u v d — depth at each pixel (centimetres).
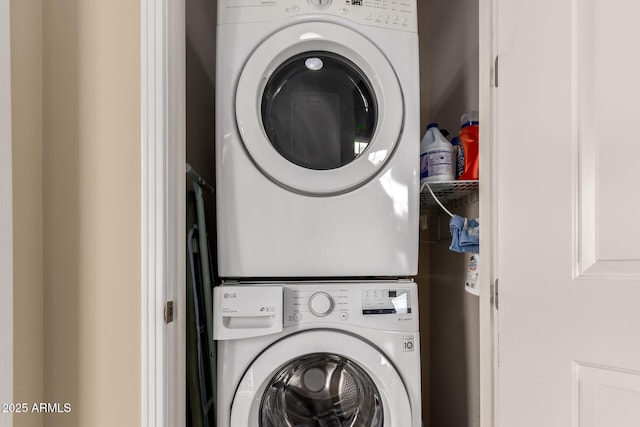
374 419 127
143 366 106
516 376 102
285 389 129
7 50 98
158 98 108
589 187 90
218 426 117
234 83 125
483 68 119
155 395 106
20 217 105
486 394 115
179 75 115
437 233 188
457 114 172
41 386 111
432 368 193
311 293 122
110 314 110
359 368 125
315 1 127
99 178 111
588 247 90
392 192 127
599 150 88
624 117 85
